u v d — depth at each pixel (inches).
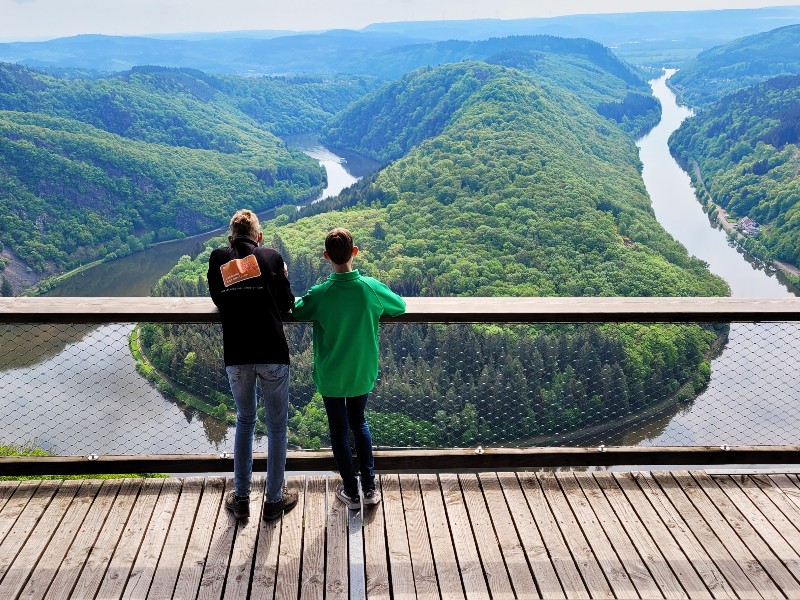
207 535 90.5
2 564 84.4
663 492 100.9
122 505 96.7
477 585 81.4
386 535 90.8
